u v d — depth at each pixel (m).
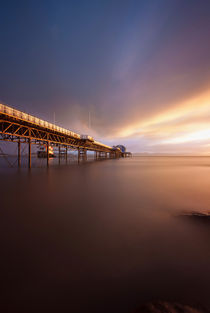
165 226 5.07
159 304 2.31
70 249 3.73
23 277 2.87
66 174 19.30
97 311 2.27
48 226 5.02
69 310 2.28
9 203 7.55
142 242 4.07
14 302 2.42
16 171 21.56
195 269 3.05
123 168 31.09
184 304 2.32
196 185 12.88
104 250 3.69
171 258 3.40
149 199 8.46
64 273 2.96
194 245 3.93
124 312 2.23
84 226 5.04
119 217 5.86
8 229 4.79
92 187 11.70
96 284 2.72
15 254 3.52
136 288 2.63
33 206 7.09
